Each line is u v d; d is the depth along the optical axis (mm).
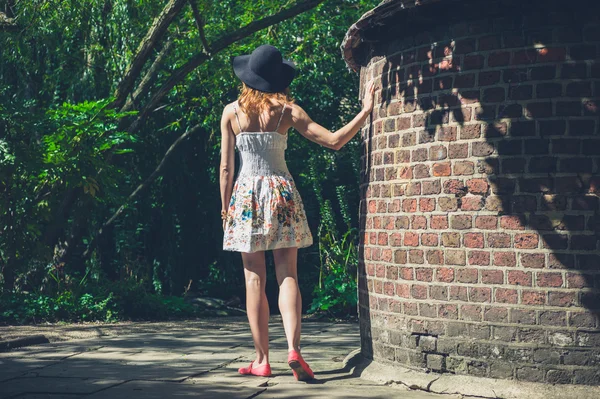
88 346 6324
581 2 3963
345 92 14719
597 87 3965
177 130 14102
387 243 4617
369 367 4656
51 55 12422
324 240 11648
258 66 4691
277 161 4691
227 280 14062
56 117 9578
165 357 5566
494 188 4094
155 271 13906
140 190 13156
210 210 14258
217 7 13016
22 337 6590
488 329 4094
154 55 13172
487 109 4129
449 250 4230
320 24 13289
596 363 3898
